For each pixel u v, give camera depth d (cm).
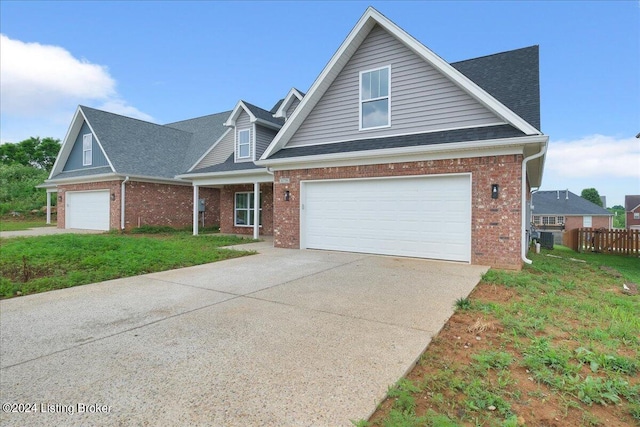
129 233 1605
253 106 1538
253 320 432
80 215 1875
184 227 1919
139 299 534
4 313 466
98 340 370
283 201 1115
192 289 595
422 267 768
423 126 909
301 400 252
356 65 1019
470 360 322
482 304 493
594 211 4191
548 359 316
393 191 920
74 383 279
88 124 1825
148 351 340
